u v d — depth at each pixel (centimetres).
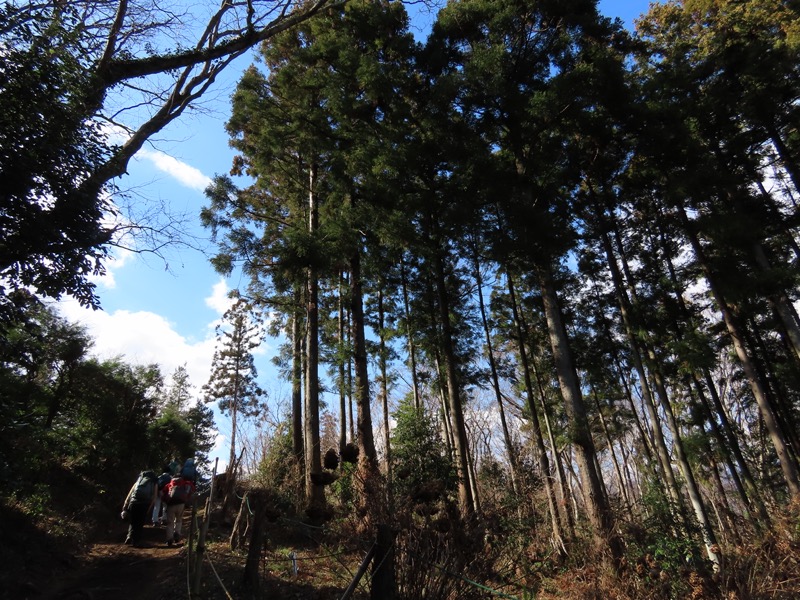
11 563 594
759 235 1171
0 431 706
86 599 546
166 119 820
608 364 1733
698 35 1569
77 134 607
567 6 1189
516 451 1502
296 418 1844
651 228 1468
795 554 628
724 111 1266
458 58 1338
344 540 551
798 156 1339
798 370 1341
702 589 616
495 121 1227
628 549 801
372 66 1241
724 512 1027
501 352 1856
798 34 1238
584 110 1197
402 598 422
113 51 747
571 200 1327
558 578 699
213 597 545
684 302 1473
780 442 1173
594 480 999
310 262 1180
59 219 608
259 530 596
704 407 1398
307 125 1432
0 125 543
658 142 1153
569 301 1667
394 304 1756
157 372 1877
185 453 2138
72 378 1445
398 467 1091
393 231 1247
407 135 1277
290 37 1627
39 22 587
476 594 454
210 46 882
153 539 941
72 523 866
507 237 1093
